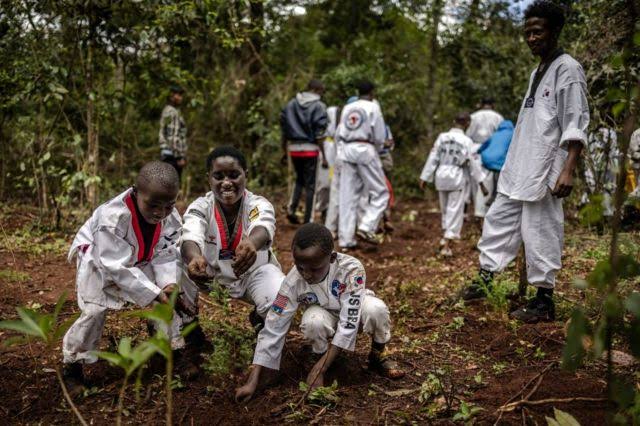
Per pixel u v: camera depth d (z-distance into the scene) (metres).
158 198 2.92
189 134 11.52
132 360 2.06
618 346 3.67
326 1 13.77
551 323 4.12
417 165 12.62
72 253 3.20
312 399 3.01
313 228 3.02
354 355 3.66
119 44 6.96
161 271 3.20
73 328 3.07
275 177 11.91
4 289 4.93
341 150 7.08
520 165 4.20
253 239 3.19
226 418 2.90
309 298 3.24
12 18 6.34
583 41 5.89
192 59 9.10
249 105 11.70
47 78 6.52
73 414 2.94
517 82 10.73
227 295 3.25
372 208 7.16
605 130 5.71
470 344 3.88
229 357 3.17
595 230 6.66
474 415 2.87
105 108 7.40
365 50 13.58
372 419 2.89
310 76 12.26
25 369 3.44
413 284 5.24
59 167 7.79
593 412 2.85
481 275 4.60
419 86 13.25
